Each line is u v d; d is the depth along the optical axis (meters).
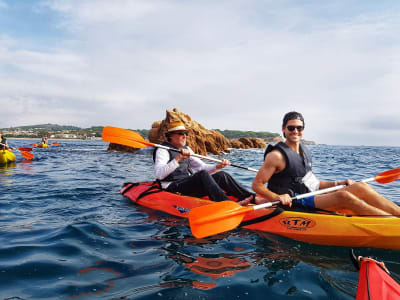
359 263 1.93
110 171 9.04
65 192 5.26
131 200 4.65
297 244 2.79
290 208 3.24
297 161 3.23
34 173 7.96
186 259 2.42
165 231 3.16
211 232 2.66
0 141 10.59
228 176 3.93
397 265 2.38
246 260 2.41
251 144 35.50
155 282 2.02
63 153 18.17
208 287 1.96
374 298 1.60
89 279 2.06
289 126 3.25
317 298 1.85
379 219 2.62
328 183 3.48
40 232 3.06
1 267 2.23
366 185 2.88
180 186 4.07
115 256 2.47
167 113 18.95
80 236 2.94
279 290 1.94
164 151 4.43
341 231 2.69
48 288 1.93
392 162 15.61
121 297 1.82
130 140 4.62
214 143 21.39
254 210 3.01
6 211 3.90
